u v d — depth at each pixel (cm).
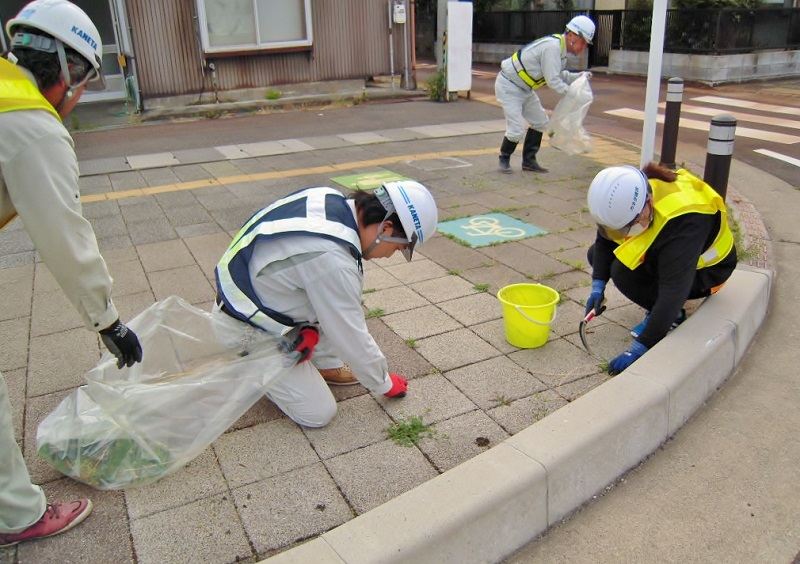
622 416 268
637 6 1728
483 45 1956
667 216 304
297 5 1184
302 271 258
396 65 1318
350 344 271
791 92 1305
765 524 249
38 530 229
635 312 393
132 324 288
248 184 705
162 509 246
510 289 364
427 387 321
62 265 208
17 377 336
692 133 945
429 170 748
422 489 232
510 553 239
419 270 464
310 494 253
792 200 633
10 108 194
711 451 289
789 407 316
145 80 1116
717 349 320
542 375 329
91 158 845
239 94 1189
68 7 216
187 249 515
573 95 717
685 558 235
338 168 766
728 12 1396
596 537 246
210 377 268
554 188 668
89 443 256
